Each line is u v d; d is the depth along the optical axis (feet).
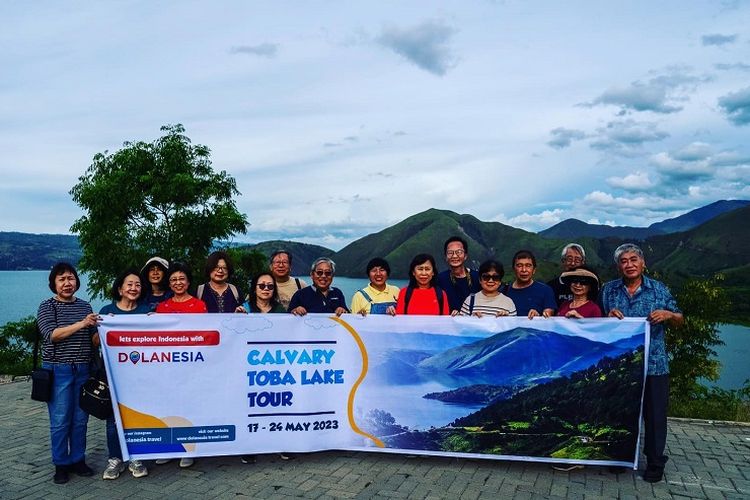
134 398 17.58
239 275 56.54
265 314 18.26
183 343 17.80
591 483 17.11
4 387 31.19
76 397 17.33
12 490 16.38
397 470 17.95
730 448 20.75
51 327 16.75
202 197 57.00
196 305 18.74
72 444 17.38
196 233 55.62
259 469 17.99
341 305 19.84
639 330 17.61
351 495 15.93
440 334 18.43
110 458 17.57
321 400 18.48
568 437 17.92
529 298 19.31
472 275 21.59
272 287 19.36
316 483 16.81
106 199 53.26
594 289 18.92
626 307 18.11
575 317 17.99
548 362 18.07
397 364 18.54
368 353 18.60
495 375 18.24
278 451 18.26
